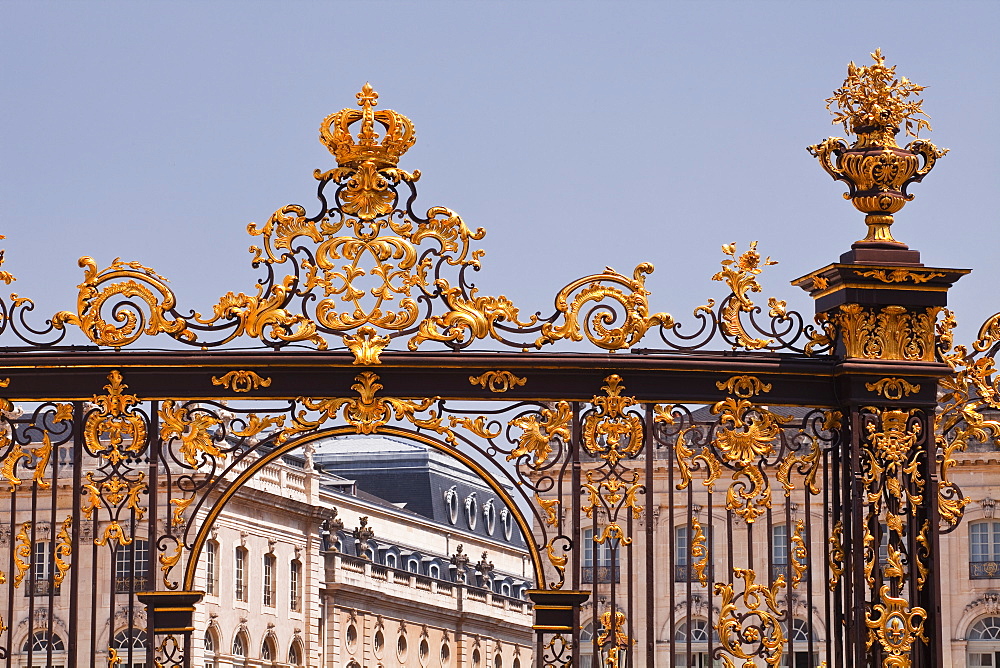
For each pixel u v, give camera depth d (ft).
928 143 44.65
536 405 43.80
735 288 44.19
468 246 43.39
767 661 43.04
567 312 43.52
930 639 43.06
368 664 185.57
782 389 44.21
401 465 218.79
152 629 42.34
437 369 43.52
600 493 43.45
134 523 42.91
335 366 43.32
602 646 42.63
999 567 105.50
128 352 43.32
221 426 43.57
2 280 43.27
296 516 166.30
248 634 154.61
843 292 43.78
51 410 43.55
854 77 44.73
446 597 203.62
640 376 43.96
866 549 43.45
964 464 90.12
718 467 44.01
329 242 43.16
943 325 44.86
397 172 43.50
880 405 43.78
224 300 43.16
